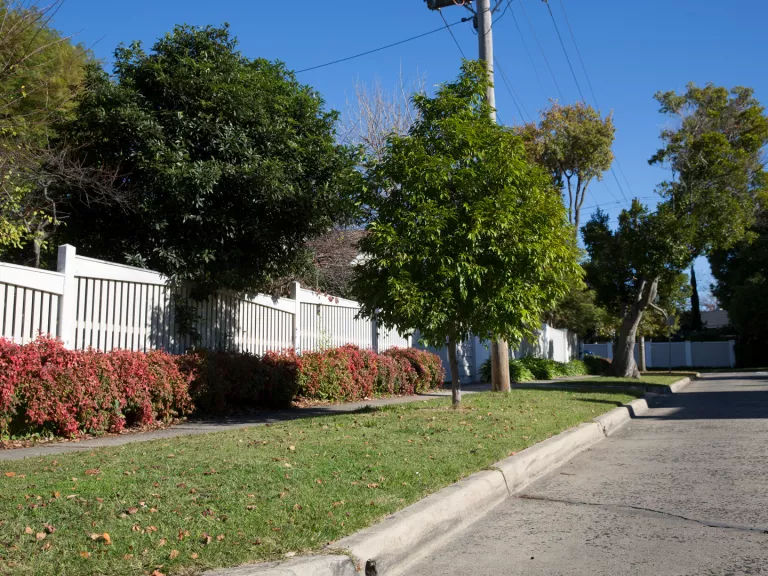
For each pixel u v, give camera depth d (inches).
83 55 546.3
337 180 532.7
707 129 1114.1
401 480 237.8
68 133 495.5
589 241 1153.4
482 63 447.8
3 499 202.1
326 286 832.9
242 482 228.4
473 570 176.2
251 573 144.1
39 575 142.2
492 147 417.4
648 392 808.3
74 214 513.3
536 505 245.3
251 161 491.8
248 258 534.0
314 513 193.2
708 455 344.5
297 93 569.0
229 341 524.1
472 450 302.0
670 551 187.6
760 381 1099.9
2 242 472.7
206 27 531.5
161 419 418.0
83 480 229.8
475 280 396.5
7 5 431.2
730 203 1052.5
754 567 172.6
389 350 722.8
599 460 340.5
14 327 354.0
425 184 407.2
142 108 481.7
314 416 459.8
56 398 342.3
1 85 484.4
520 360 1074.1
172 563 151.4
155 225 466.0
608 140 1277.1
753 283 1780.3
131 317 436.8
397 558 179.8
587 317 1450.5
